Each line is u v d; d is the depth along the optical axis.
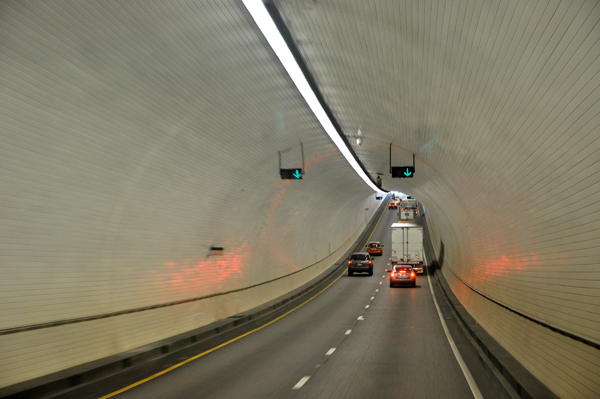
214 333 15.99
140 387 9.74
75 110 9.27
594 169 7.17
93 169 10.52
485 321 15.93
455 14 8.04
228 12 9.86
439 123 14.10
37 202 9.39
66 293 10.49
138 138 11.38
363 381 9.97
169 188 13.90
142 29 8.99
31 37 7.59
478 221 17.80
